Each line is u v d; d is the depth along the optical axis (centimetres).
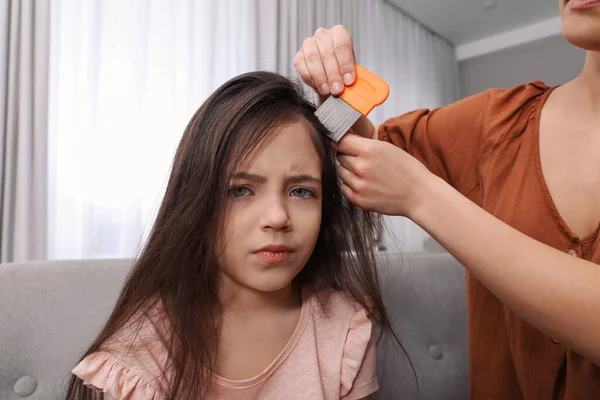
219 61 169
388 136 64
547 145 50
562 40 268
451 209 38
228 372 46
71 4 133
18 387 52
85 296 58
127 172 141
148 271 48
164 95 152
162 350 45
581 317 32
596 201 45
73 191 133
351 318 53
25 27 119
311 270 56
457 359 73
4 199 116
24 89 118
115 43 141
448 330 74
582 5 38
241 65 175
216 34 168
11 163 117
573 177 47
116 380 41
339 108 45
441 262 79
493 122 55
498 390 55
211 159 45
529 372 49
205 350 45
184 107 158
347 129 44
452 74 310
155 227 49
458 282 78
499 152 54
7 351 52
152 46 151
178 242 46
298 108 47
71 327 56
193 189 46
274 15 180
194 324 45
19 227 116
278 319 49
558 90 54
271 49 179
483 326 56
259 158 42
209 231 45
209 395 44
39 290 56
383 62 254
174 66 155
